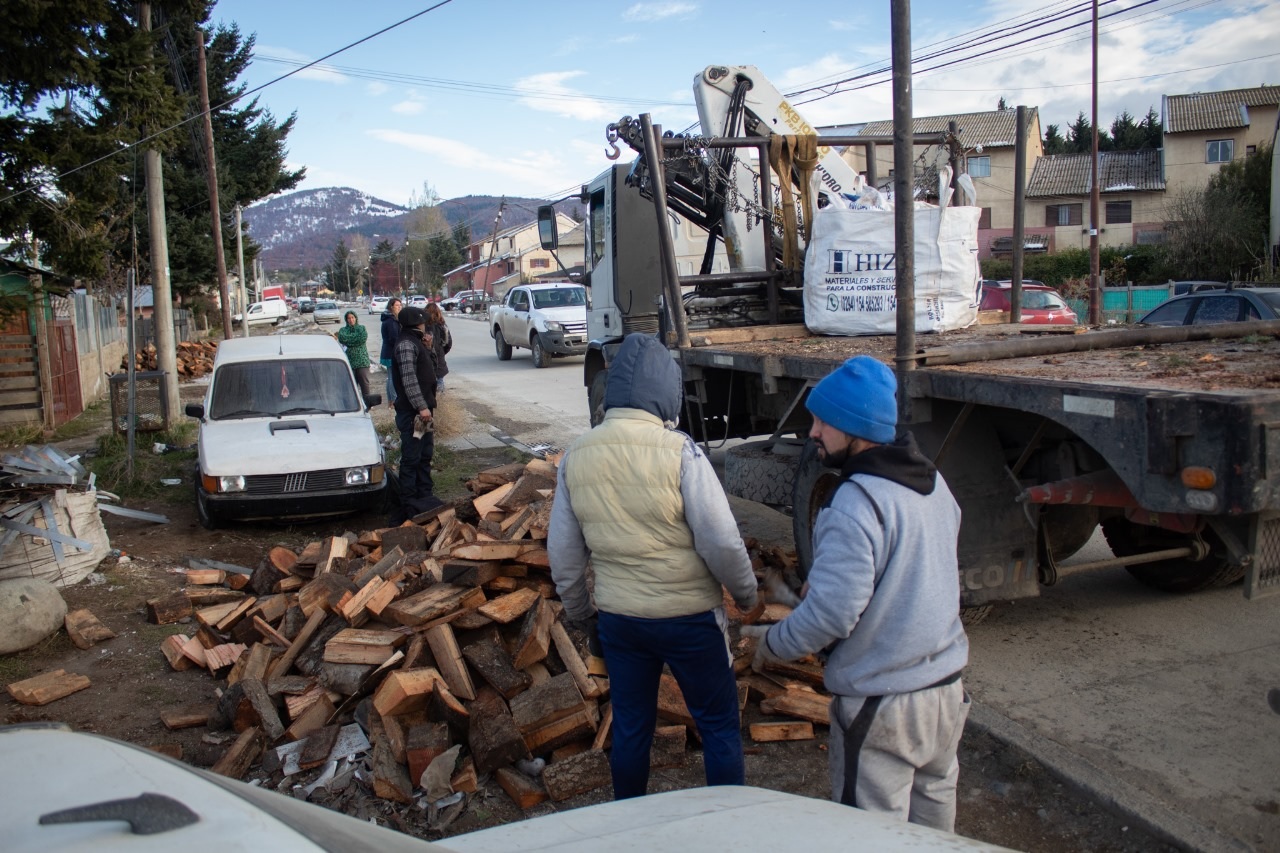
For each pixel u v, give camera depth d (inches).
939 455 178.2
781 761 154.6
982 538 180.1
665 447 112.7
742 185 341.4
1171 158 1795.0
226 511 303.1
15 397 548.4
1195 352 186.7
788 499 236.1
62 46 342.6
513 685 157.6
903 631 93.9
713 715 119.0
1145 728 158.1
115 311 968.9
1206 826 127.6
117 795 54.6
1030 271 1616.6
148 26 482.6
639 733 120.0
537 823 79.5
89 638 213.3
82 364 697.0
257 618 192.5
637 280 402.6
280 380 356.2
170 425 501.7
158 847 48.9
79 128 396.2
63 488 257.4
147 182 514.0
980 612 193.0
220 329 1531.7
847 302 265.6
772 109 352.5
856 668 95.7
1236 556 133.6
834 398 98.7
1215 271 1384.1
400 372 308.0
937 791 102.0
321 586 193.2
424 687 156.2
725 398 291.9
